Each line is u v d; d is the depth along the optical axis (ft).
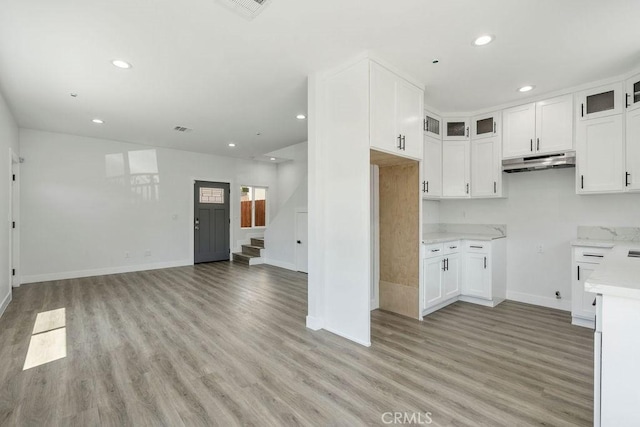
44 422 5.57
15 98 11.75
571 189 11.77
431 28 7.37
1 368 7.48
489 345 8.77
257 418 5.69
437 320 10.81
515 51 8.36
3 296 11.95
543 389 6.57
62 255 16.98
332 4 6.49
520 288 13.02
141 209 19.67
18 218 15.46
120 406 6.03
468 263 12.78
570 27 7.22
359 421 5.60
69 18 6.94
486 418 5.65
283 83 10.59
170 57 8.78
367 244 8.73
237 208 24.43
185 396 6.36
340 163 9.41
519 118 11.92
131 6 6.55
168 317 11.07
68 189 17.13
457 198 13.24
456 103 12.30
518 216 13.07
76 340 9.09
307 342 8.99
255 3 6.47
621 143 9.66
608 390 4.21
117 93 11.34
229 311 11.78
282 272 19.36
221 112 13.52
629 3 6.33
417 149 10.36
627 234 10.60
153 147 20.20
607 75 9.75
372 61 8.64
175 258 21.17
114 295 13.91
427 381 6.91
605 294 4.13
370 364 7.68
